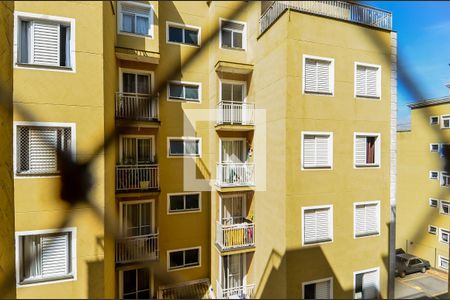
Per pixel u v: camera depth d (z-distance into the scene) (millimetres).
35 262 3582
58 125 3680
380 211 3910
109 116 4617
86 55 3932
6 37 1334
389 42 3805
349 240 4457
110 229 4527
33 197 3490
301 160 4723
